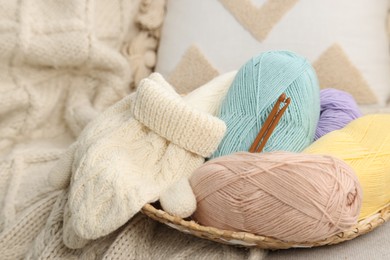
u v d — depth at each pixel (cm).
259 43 90
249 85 67
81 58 89
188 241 63
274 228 52
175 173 61
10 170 81
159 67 99
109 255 61
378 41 91
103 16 93
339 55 88
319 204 51
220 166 55
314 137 72
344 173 54
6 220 72
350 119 76
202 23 94
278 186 52
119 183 56
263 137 63
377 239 60
